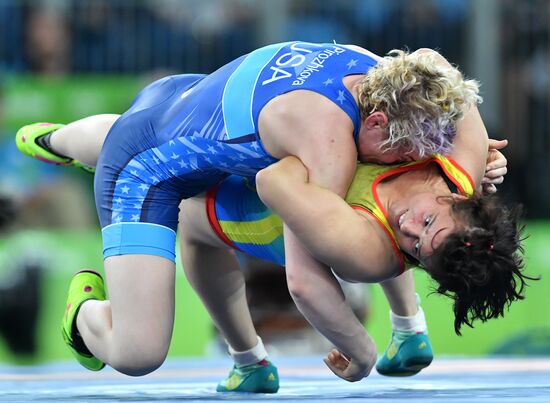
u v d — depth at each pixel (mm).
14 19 28047
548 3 27875
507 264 9617
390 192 9953
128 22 28484
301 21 28969
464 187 9992
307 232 9508
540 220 26266
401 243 9797
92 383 13664
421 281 21031
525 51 27906
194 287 12164
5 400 11023
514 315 21406
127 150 11312
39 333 20609
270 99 10289
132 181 11227
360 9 29125
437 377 13852
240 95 10547
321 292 9938
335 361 10820
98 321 11344
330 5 29047
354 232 9500
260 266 20516
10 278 20609
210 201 11508
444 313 21062
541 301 21578
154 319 10891
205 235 11734
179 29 28766
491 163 10875
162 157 11117
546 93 27703
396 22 29016
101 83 25828
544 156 27188
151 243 11023
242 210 11352
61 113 25406
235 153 10648
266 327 20547
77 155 12359
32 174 24719
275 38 28734
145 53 28578
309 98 10078
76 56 28359
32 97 25266
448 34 28891
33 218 24000
